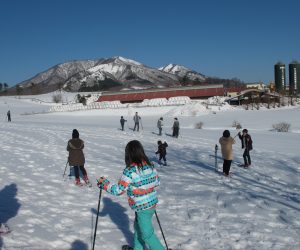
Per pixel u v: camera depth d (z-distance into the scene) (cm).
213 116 5628
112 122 5141
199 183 1231
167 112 6450
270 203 977
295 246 674
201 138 2869
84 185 1125
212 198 1015
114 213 846
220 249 653
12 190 998
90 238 678
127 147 541
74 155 1117
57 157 1628
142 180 529
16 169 1297
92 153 1861
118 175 1330
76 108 7775
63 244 640
